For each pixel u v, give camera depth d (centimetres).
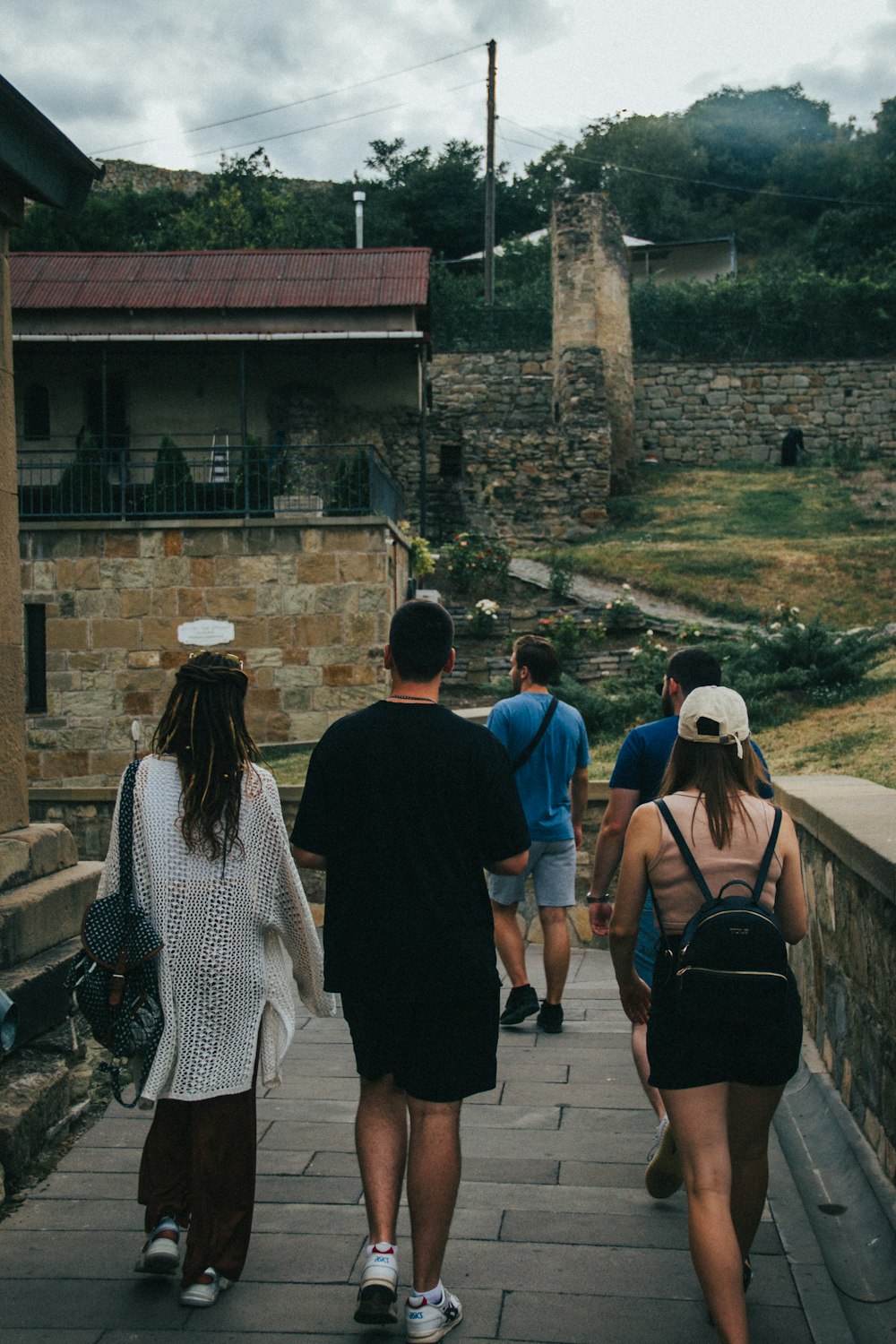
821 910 513
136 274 2130
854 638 1488
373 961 310
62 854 482
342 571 1578
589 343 2903
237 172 5303
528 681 588
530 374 3069
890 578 2078
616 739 1420
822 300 3531
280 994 335
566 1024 595
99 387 2058
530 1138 429
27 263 2172
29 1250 340
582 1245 342
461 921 312
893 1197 354
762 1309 304
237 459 2034
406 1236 351
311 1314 303
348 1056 539
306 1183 388
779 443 3306
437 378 3064
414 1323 286
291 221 4778
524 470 2884
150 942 310
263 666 1584
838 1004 470
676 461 3316
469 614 1953
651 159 6316
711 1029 275
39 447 2044
